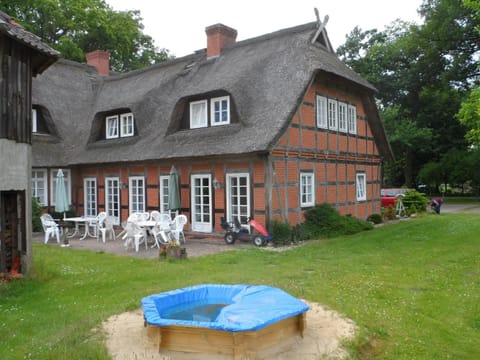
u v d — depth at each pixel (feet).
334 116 55.31
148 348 15.85
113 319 19.20
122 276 28.07
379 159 67.26
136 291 24.11
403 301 22.18
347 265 31.09
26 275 27.66
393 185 143.13
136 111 56.54
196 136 49.62
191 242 45.16
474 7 41.45
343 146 57.11
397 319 19.61
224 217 46.80
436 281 26.18
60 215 61.00
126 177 57.31
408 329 18.65
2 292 24.54
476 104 42.45
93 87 75.25
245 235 43.29
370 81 110.93
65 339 16.81
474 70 101.91
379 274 28.02
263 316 15.64
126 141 57.47
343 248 39.06
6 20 29.60
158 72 67.62
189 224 50.03
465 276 27.55
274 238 42.68
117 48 103.04
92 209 62.54
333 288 24.39
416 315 20.24
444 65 106.32
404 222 60.49
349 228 49.21
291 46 52.08
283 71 48.91
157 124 56.29
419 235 45.88
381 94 114.21
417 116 113.60
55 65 73.20
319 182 51.78
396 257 34.06
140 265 31.86
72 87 72.54
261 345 15.55
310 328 17.90
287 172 46.26
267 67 50.83
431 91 107.96
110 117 61.57
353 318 19.16
